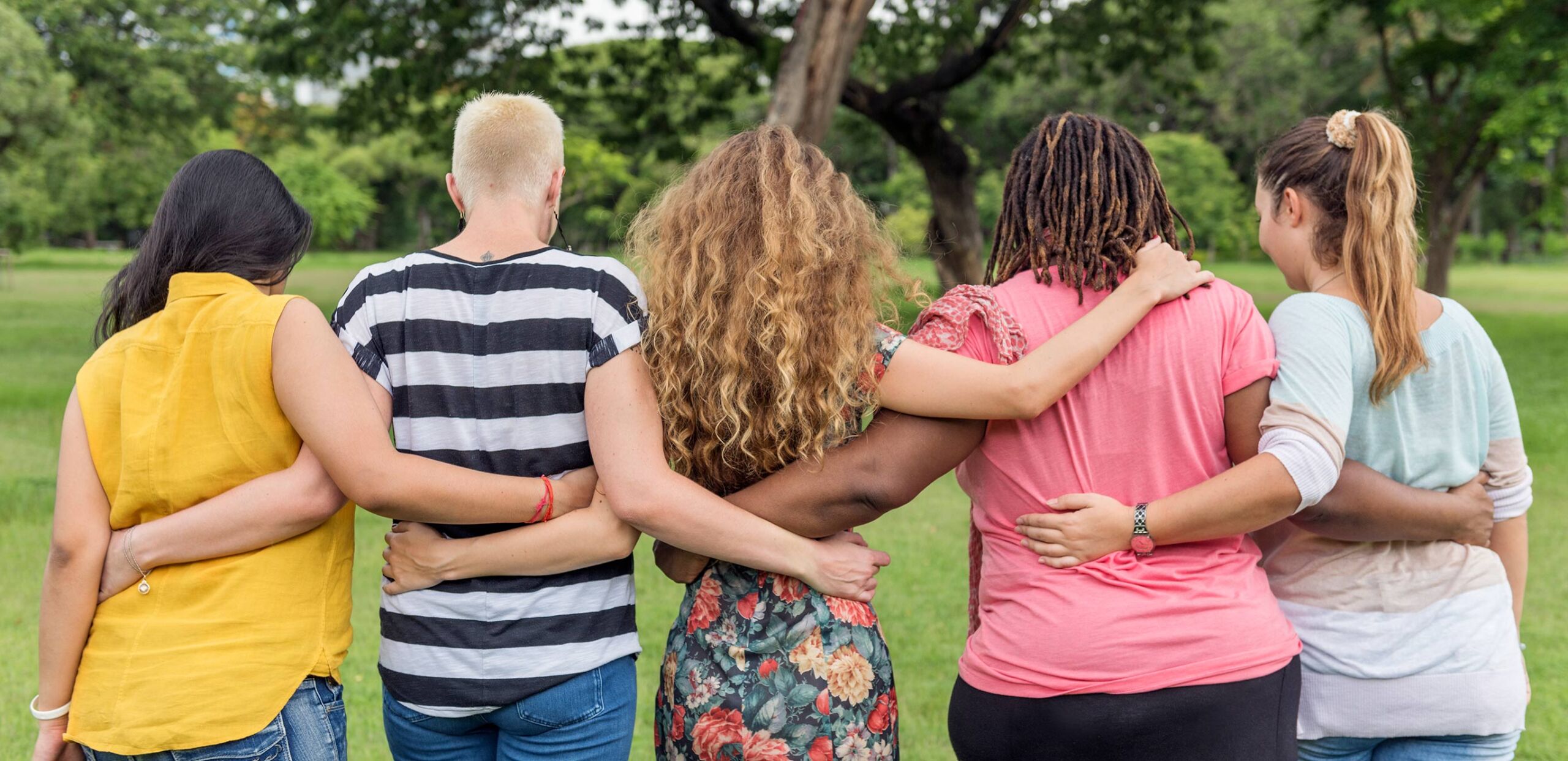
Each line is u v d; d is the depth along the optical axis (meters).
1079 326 1.65
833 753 1.74
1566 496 6.39
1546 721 3.31
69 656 1.67
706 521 1.70
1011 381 1.62
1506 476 1.88
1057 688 1.62
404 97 13.97
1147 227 1.75
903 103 15.10
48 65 19.20
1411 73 18.77
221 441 1.67
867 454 1.71
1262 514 1.60
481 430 1.78
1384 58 18.89
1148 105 40.16
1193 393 1.65
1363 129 1.77
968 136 33.53
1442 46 17.52
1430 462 1.79
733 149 1.83
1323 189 1.79
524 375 1.77
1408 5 15.98
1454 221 18.66
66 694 1.68
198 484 1.67
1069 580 1.65
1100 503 1.63
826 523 1.74
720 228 1.74
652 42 14.75
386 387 1.78
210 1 24.91
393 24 13.17
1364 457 1.78
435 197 58.03
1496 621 1.79
